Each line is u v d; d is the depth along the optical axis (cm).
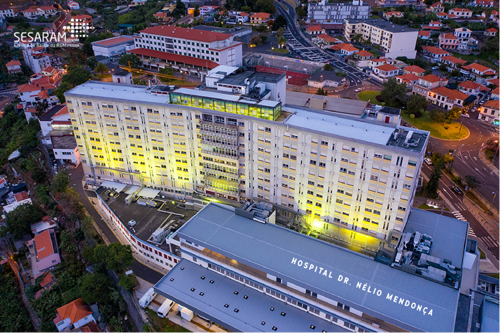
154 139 13688
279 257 10250
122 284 11112
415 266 9731
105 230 14038
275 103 11669
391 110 12238
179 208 14038
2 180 18788
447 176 16738
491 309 9431
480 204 14900
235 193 13200
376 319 8950
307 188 11875
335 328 9431
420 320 8450
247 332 9288
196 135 13025
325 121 11562
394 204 10569
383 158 10194
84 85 14950
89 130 14450
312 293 9538
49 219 16100
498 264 12212
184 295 10325
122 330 10944
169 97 13138
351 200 11244
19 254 15062
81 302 11994
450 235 11006
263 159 12212
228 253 10406
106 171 15288
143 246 12531
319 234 12312
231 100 11912
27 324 12638
